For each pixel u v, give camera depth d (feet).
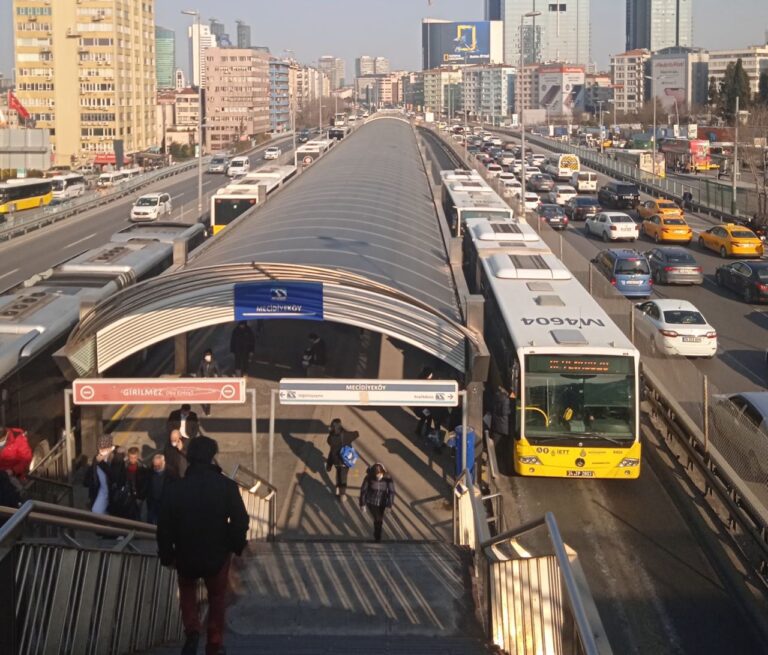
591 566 43.01
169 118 640.99
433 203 125.59
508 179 246.27
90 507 45.09
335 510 49.78
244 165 310.45
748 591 40.45
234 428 64.08
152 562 28.86
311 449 59.88
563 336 53.52
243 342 74.59
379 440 61.72
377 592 35.37
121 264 81.05
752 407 48.44
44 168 234.38
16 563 18.60
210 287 56.29
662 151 342.85
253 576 37.22
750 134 295.07
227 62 628.69
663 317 82.33
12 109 369.91
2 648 17.35
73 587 22.00
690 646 35.60
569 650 19.19
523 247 85.71
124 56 426.10
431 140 467.93
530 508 50.49
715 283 121.19
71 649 21.94
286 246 75.31
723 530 47.11
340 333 93.25
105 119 414.82
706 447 53.26
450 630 31.45
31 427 53.42
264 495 44.62
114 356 56.39
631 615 38.14
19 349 52.49
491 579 29.40
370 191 120.67
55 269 78.69
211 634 21.33
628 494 52.47
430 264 78.28
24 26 410.52
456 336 55.72
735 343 88.94
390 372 78.18
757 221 164.66
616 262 110.93
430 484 53.88
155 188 273.95
